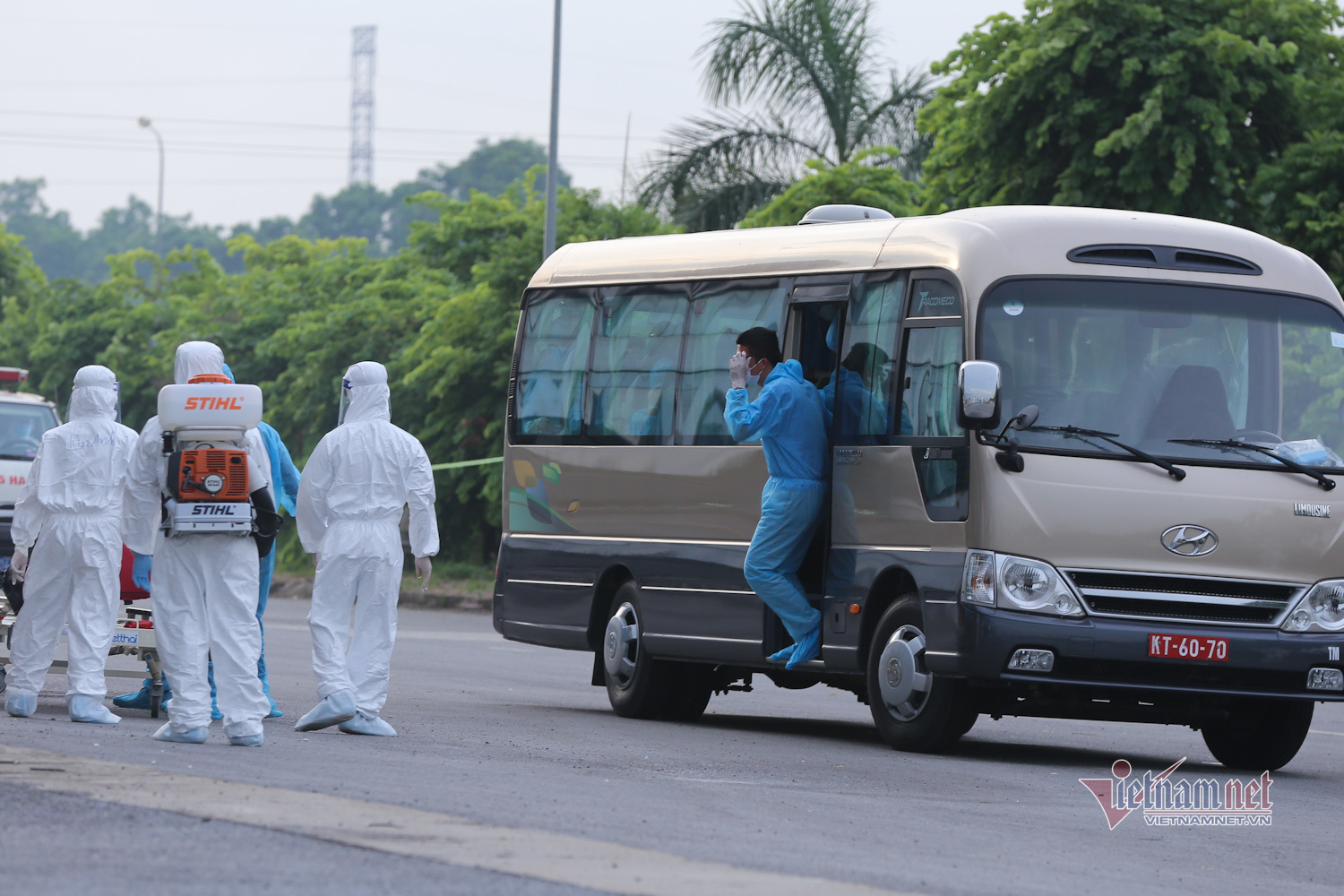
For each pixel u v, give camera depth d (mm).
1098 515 27000
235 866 15016
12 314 130000
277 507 25094
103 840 15938
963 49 56781
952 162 57344
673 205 73375
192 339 104562
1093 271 28156
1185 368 28078
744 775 24266
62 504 26828
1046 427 27281
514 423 37531
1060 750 31062
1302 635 27469
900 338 29141
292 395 90500
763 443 30297
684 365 33656
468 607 71812
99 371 27234
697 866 16078
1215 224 29672
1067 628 26641
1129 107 53969
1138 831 21438
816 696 42500
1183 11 54781
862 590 29281
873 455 29281
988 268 27859
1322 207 52688
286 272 105250
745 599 31547
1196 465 27531
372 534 26047
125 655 28641
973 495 27094
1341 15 56250
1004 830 20500
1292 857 20156
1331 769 30188
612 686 34406
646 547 33750
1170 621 27047
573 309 36594
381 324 87438
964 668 26922
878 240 30406
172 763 21453
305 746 24328
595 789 21375
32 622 27219
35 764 20297
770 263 32344
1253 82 53688
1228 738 29859
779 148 72688
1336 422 28609
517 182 89188
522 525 37156
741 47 72188
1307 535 27750
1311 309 29078
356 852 15789
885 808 21531
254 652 24188
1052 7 55281
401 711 31844
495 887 14539
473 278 84312
